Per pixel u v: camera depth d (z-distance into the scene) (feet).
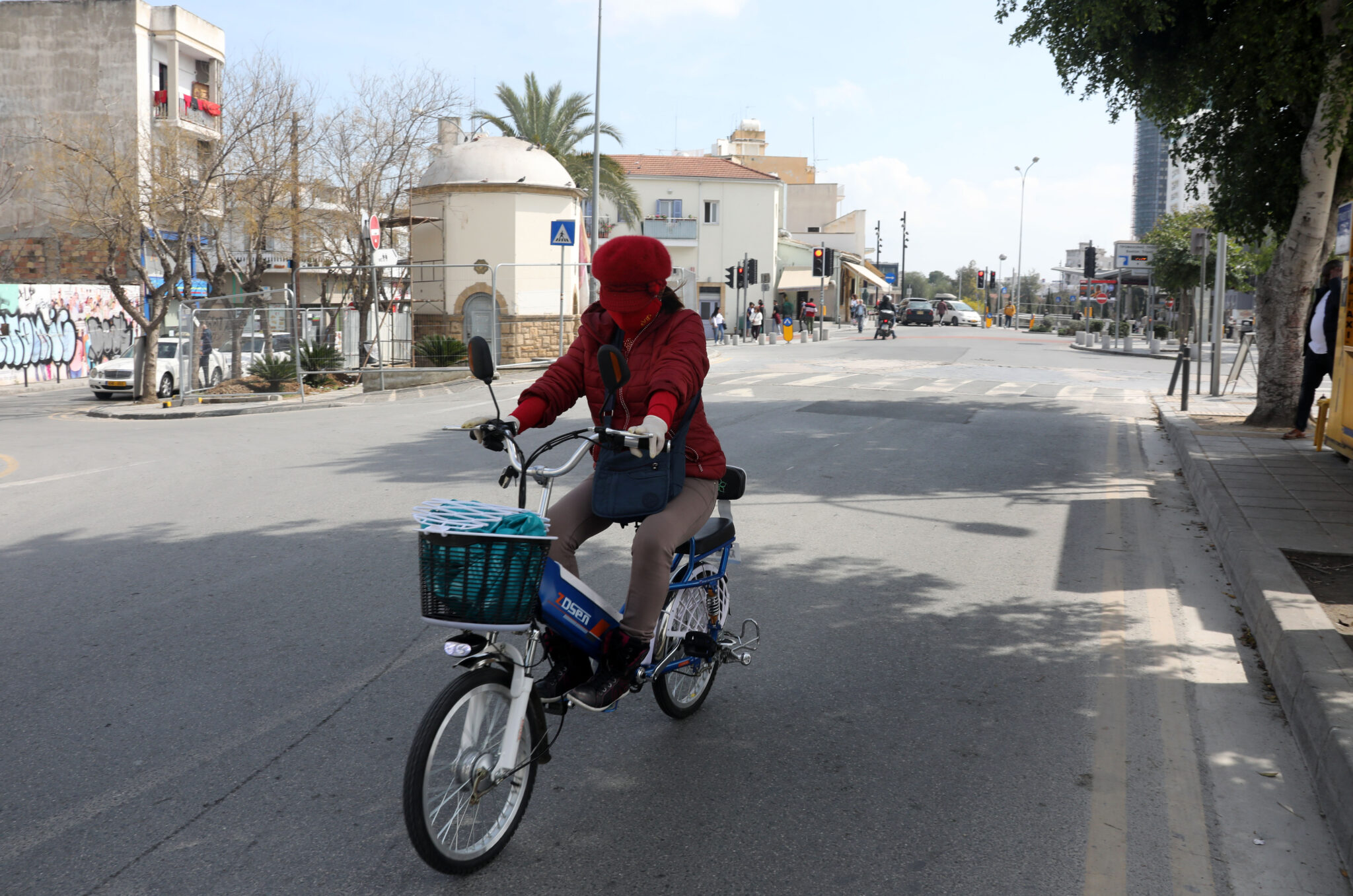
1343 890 9.92
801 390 59.67
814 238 239.30
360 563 21.72
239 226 94.02
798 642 16.93
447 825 9.97
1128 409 51.65
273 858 10.37
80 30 112.57
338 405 62.03
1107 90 42.16
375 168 86.74
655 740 13.21
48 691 14.79
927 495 29.25
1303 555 20.31
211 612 18.39
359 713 13.97
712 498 12.40
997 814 11.28
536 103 128.67
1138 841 10.75
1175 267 127.03
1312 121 38.73
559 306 87.86
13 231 110.63
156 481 32.37
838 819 11.18
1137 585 20.33
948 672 15.62
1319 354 35.96
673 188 182.50
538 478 10.77
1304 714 13.06
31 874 10.08
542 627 10.89
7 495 30.63
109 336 105.09
